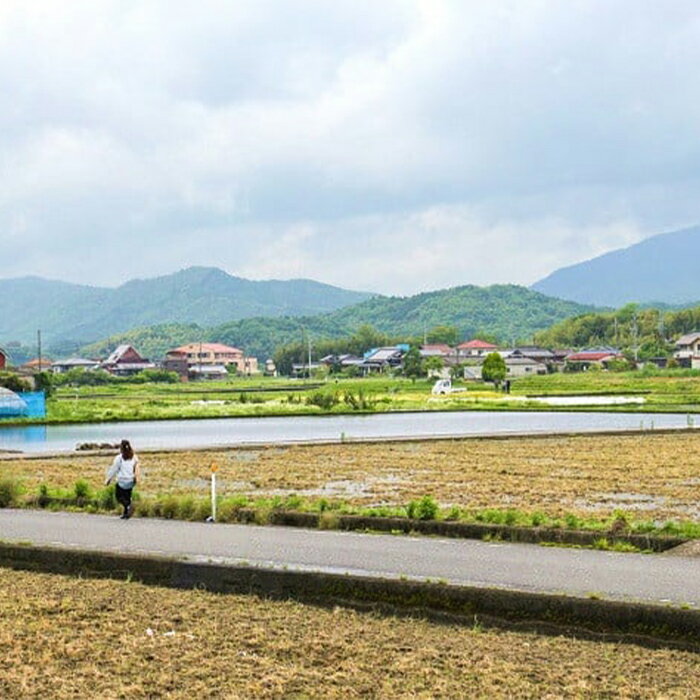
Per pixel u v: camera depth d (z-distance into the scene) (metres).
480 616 12.23
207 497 21.80
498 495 23.50
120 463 19.70
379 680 9.98
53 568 15.63
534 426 51.12
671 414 59.62
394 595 12.84
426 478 27.42
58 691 9.75
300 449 37.62
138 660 10.70
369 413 66.31
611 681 9.88
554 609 11.90
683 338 155.75
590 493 23.78
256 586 13.85
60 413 63.91
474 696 9.48
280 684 9.86
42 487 22.75
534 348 179.12
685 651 10.95
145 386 135.00
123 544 16.19
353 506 21.03
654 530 17.02
